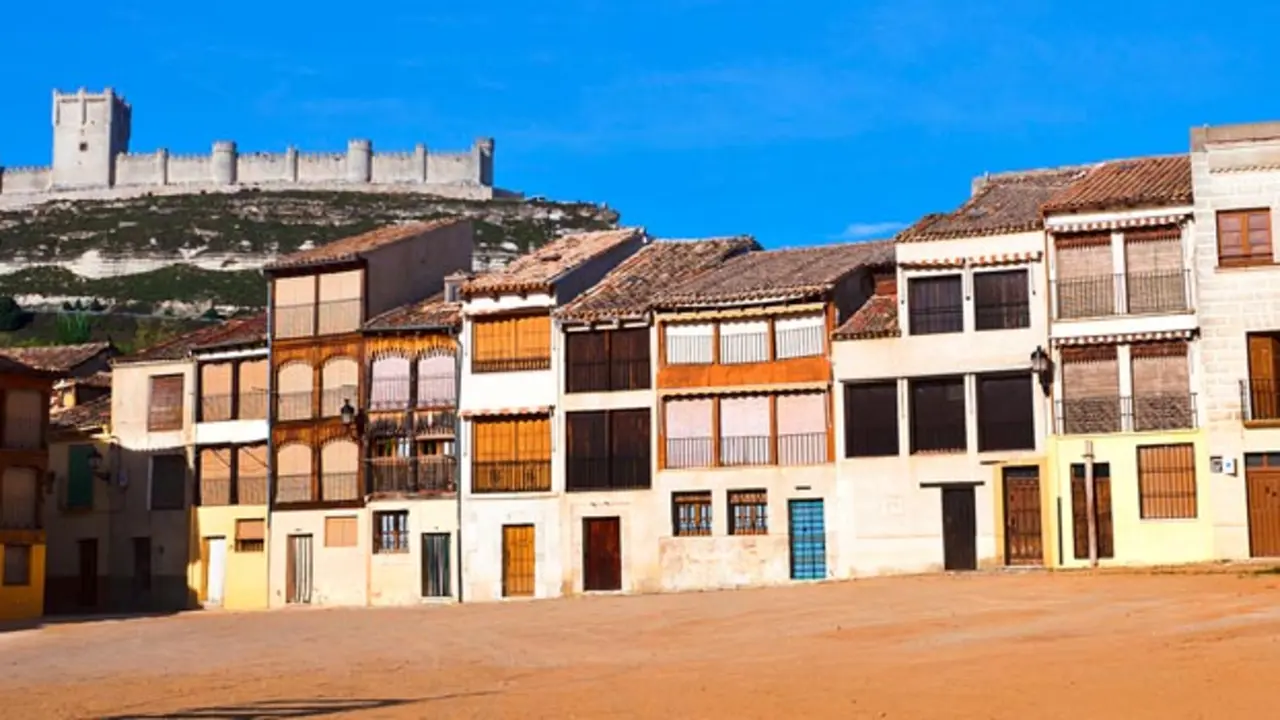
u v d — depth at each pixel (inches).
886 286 2165.4
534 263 2402.8
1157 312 1854.1
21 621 2222.0
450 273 2608.3
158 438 2519.7
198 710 1080.2
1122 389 1871.3
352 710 1032.2
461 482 2268.7
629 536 2145.7
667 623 1594.5
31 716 1085.8
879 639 1332.4
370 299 2412.6
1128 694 920.3
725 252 2448.3
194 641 1761.8
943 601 1582.2
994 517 1911.9
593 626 1627.7
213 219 7445.9
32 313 6087.6
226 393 2480.3
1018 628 1336.1
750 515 2086.6
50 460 2593.5
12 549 2294.5
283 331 2445.9
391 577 2305.6
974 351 1945.1
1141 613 1373.0
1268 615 1295.5
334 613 2117.4
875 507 1979.6
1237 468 1787.6
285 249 7135.8
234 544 2436.0
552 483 2206.0
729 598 1801.2
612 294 2235.5
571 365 2209.6
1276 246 1804.9
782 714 917.8
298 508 2391.7
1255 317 1802.4
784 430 2075.5
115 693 1234.6
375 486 2333.9
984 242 1955.0
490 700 1040.2
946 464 1945.1
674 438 2138.3
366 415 2353.6
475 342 2283.5
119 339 5551.2
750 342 2106.3
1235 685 928.9
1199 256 1828.2
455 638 1608.0
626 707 971.9
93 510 2546.8
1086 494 1862.7
